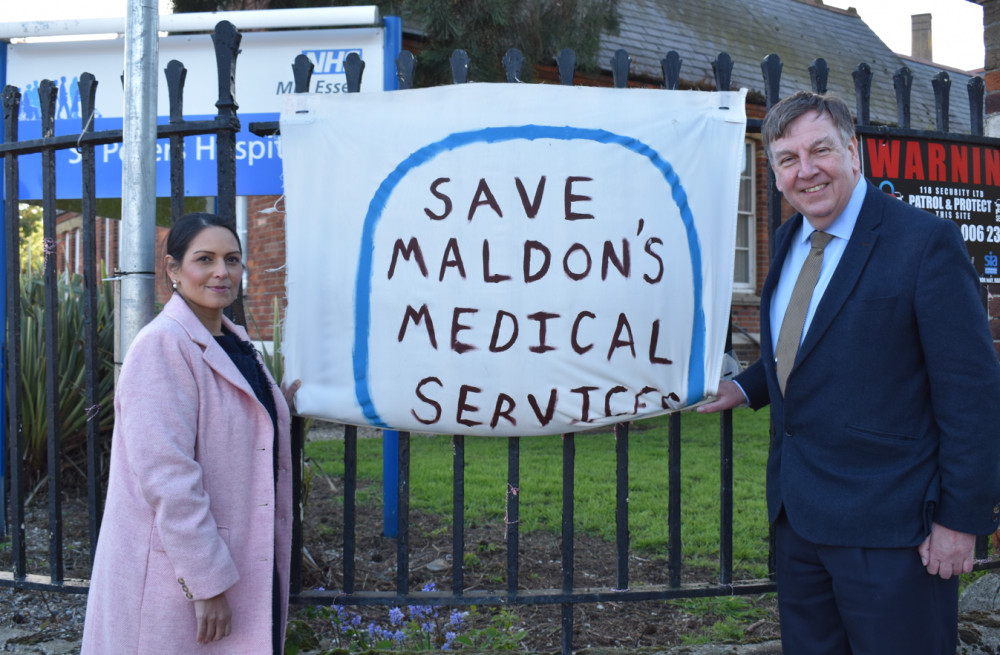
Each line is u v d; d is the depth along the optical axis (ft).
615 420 8.65
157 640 6.22
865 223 6.48
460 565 8.73
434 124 8.55
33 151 9.48
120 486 6.49
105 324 15.42
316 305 8.66
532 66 20.18
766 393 8.46
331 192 8.63
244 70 14.24
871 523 6.29
